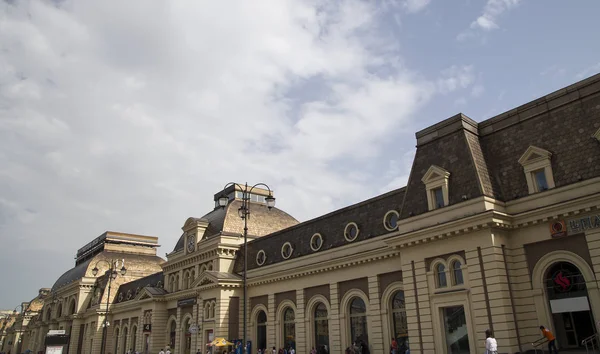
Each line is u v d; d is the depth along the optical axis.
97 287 86.75
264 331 47.34
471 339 26.23
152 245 99.88
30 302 138.00
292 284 43.94
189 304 54.78
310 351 40.66
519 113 29.58
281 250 46.84
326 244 41.56
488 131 31.06
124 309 74.19
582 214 24.62
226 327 48.09
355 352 35.97
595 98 26.08
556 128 27.27
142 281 75.38
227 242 53.47
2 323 159.50
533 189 27.02
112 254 94.31
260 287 48.03
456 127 30.78
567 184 25.38
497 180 29.11
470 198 27.66
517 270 26.84
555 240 25.70
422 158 32.31
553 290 25.59
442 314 28.30
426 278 29.22
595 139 25.22
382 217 37.28
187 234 60.28
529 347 25.38
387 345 34.38
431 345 28.16
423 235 29.36
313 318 41.75
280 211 62.94
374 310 35.62
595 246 23.86
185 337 55.88
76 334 86.50
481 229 26.69
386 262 35.47
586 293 24.20
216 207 63.12
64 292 97.88
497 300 25.47
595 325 23.44
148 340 61.06
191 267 58.53
